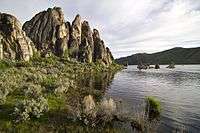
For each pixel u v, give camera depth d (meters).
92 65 132.25
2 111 21.70
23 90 29.84
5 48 93.19
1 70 52.78
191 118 26.48
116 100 36.12
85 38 158.38
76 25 159.62
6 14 104.38
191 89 54.72
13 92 29.44
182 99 39.94
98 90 47.59
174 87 58.53
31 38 138.88
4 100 24.22
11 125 18.94
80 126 20.14
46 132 18.12
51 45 136.25
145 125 22.20
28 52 99.94
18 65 77.56
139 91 49.53
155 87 57.97
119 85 60.41
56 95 32.03
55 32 142.25
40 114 21.59
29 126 19.28
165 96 43.19
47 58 113.56
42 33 141.12
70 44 146.88
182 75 105.56
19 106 22.00
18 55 95.38
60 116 22.50
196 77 93.25
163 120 24.91
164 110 30.12
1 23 101.31
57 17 150.00
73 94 37.53
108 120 22.08
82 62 135.12
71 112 22.88
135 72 128.75
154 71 142.50
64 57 129.88
